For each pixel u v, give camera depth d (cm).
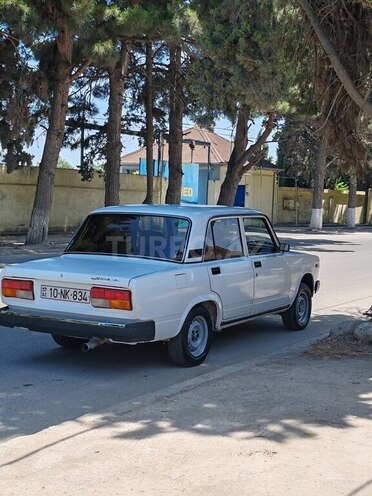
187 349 674
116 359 716
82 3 1634
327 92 862
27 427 500
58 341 751
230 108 1752
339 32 805
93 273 631
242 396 539
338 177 4884
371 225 5112
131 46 2344
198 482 372
